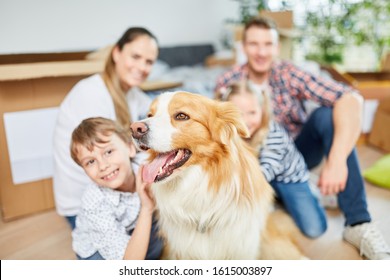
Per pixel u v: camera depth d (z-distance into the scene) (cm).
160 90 216
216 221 98
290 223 137
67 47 187
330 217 146
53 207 158
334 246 125
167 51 362
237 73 168
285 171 136
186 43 389
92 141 98
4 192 145
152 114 93
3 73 129
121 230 103
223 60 374
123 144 103
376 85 224
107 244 100
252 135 128
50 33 177
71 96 129
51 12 175
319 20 289
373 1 275
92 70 146
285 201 138
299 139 156
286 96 156
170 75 312
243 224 99
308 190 138
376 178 169
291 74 154
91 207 100
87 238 106
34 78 143
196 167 95
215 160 95
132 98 152
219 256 102
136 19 300
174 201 98
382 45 293
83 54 188
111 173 100
